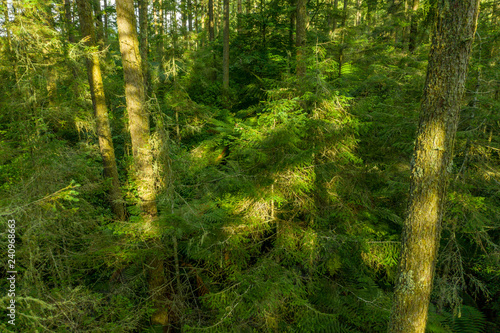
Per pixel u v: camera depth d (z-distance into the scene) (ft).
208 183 20.33
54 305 11.59
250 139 17.75
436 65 10.81
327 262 18.29
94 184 18.94
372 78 30.14
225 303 15.01
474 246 27.32
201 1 92.79
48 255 13.50
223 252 17.76
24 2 18.65
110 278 21.74
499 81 19.60
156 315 20.34
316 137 18.83
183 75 48.34
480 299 25.14
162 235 19.13
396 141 22.99
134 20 19.39
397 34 56.54
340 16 40.81
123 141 42.29
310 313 15.87
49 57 22.62
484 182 20.81
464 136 20.18
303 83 20.15
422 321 12.42
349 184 20.18
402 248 12.53
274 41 44.62
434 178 11.28
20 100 18.08
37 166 15.14
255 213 18.85
